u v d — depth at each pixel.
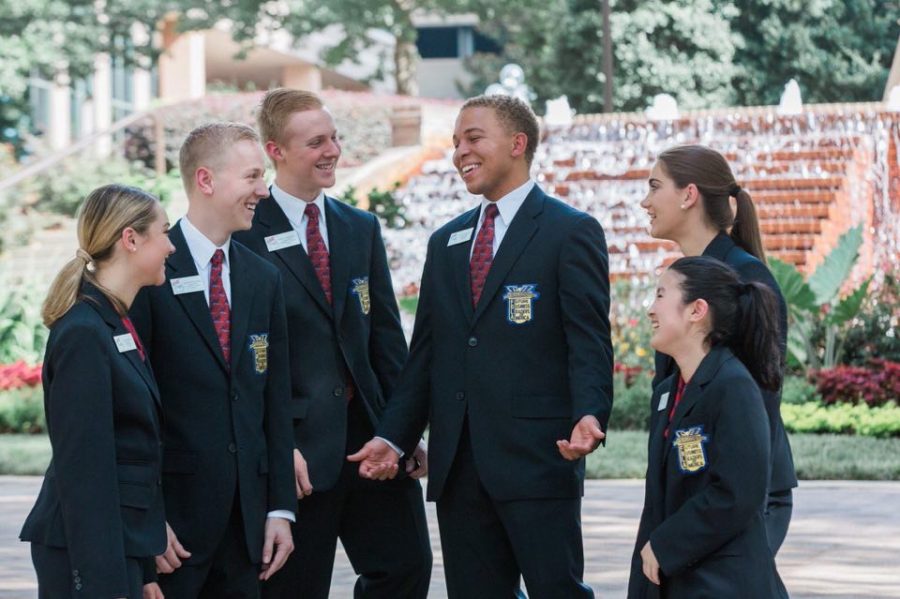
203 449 5.93
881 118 24.31
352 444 6.86
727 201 5.93
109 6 37.97
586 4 37.62
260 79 53.03
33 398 17.38
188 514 5.92
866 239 23.08
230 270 6.14
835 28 38.41
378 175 25.25
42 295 20.67
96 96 40.53
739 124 24.91
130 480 5.34
